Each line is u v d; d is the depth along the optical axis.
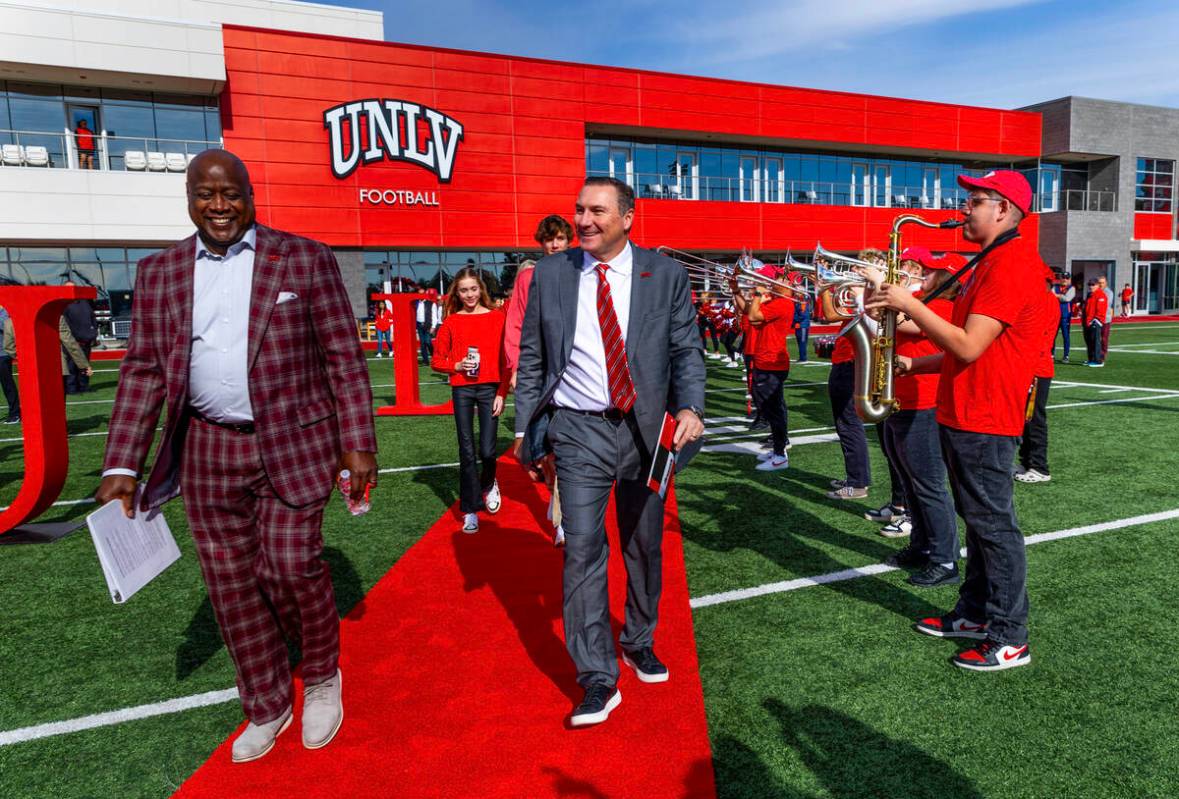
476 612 3.41
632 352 2.51
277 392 2.20
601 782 2.17
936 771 2.21
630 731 2.43
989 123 32.31
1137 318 33.62
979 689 2.68
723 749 2.34
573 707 2.59
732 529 4.64
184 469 2.23
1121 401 9.77
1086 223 33.59
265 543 2.26
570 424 2.57
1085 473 5.92
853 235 30.75
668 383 2.66
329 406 2.36
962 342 2.61
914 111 30.67
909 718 2.50
